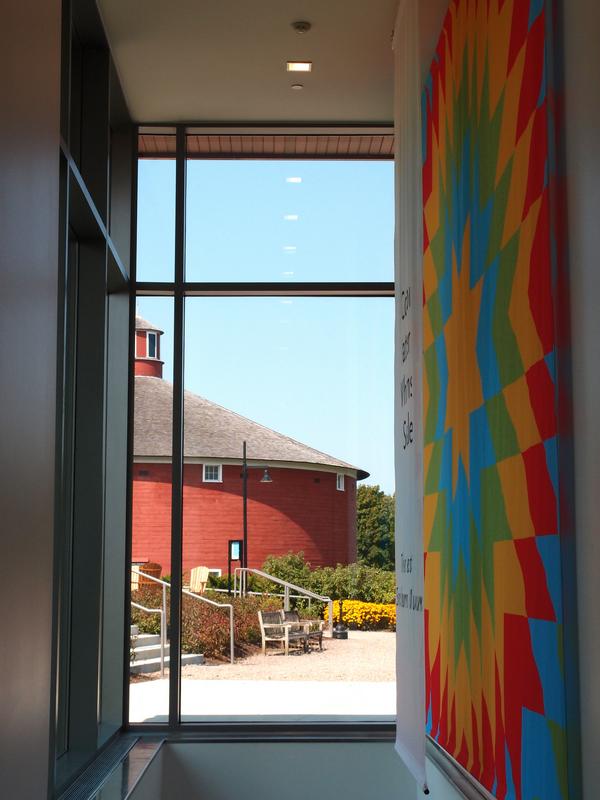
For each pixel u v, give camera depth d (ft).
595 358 8.87
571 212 9.57
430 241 16.94
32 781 7.72
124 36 16.87
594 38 8.95
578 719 9.24
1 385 6.82
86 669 16.21
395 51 16.33
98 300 16.69
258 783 18.04
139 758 16.33
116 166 20.17
